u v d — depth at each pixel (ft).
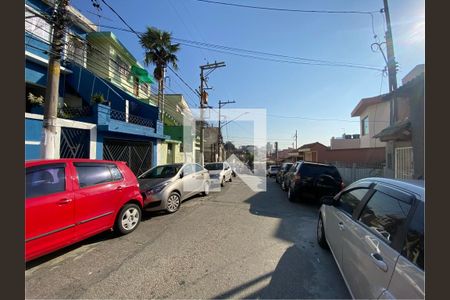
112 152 38.37
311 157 111.24
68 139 30.63
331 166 31.60
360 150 67.41
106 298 10.05
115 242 16.35
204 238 17.19
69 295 10.25
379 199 9.37
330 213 13.99
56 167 13.74
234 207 28.12
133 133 40.60
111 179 17.16
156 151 51.67
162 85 59.36
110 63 50.34
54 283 11.17
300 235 18.11
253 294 10.39
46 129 20.38
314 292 10.58
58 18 21.29
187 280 11.47
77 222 13.96
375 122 63.46
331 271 12.47
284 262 13.44
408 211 7.25
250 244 16.08
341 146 97.91
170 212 24.95
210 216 23.66
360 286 8.46
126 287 10.86
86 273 12.11
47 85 20.68
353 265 9.33
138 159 45.83
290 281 11.46
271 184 58.80
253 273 12.18
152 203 23.61
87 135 32.89
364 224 9.53
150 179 26.48
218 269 12.56
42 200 12.27
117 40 50.39
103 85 42.39
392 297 6.32
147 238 17.17
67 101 43.06
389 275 6.68
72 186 14.08
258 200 33.27
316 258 14.01
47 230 12.32
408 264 6.17
